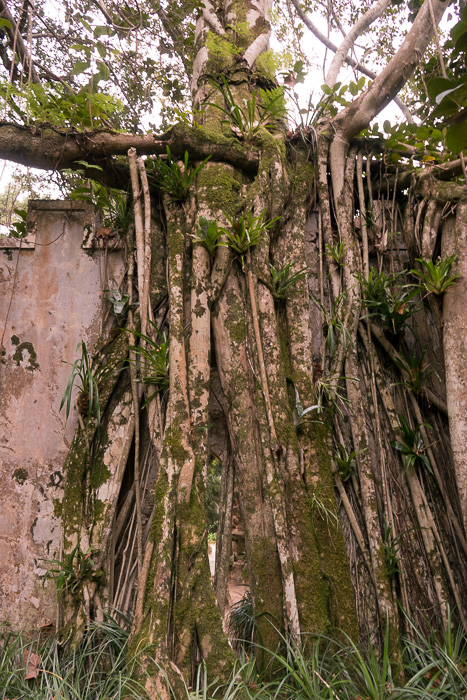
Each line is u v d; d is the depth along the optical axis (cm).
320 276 350
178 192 330
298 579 266
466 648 273
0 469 332
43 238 365
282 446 286
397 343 356
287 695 234
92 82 325
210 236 301
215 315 309
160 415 299
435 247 345
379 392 335
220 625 244
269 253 337
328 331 325
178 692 217
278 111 350
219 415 337
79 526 294
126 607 291
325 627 258
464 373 301
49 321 352
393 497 313
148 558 252
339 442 314
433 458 325
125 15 460
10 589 314
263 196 332
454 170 337
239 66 396
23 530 323
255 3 438
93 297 354
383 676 214
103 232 362
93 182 361
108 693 221
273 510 269
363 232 367
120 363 325
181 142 324
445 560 300
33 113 330
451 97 141
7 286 357
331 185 380
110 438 315
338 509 299
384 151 384
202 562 254
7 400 342
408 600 290
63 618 278
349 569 283
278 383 300
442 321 321
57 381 343
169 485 262
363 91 373
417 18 351
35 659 260
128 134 331
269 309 313
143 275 306
